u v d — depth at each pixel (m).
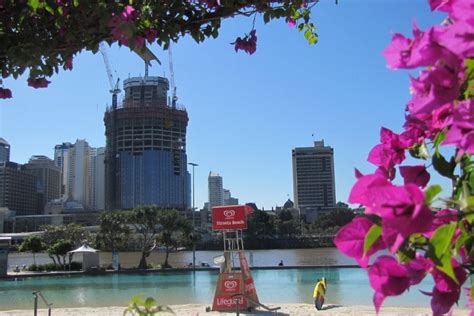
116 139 135.25
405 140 1.75
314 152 191.50
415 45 1.16
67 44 4.11
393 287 1.31
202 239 117.50
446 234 1.18
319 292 20.23
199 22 4.38
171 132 137.00
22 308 25.39
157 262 69.62
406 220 1.14
